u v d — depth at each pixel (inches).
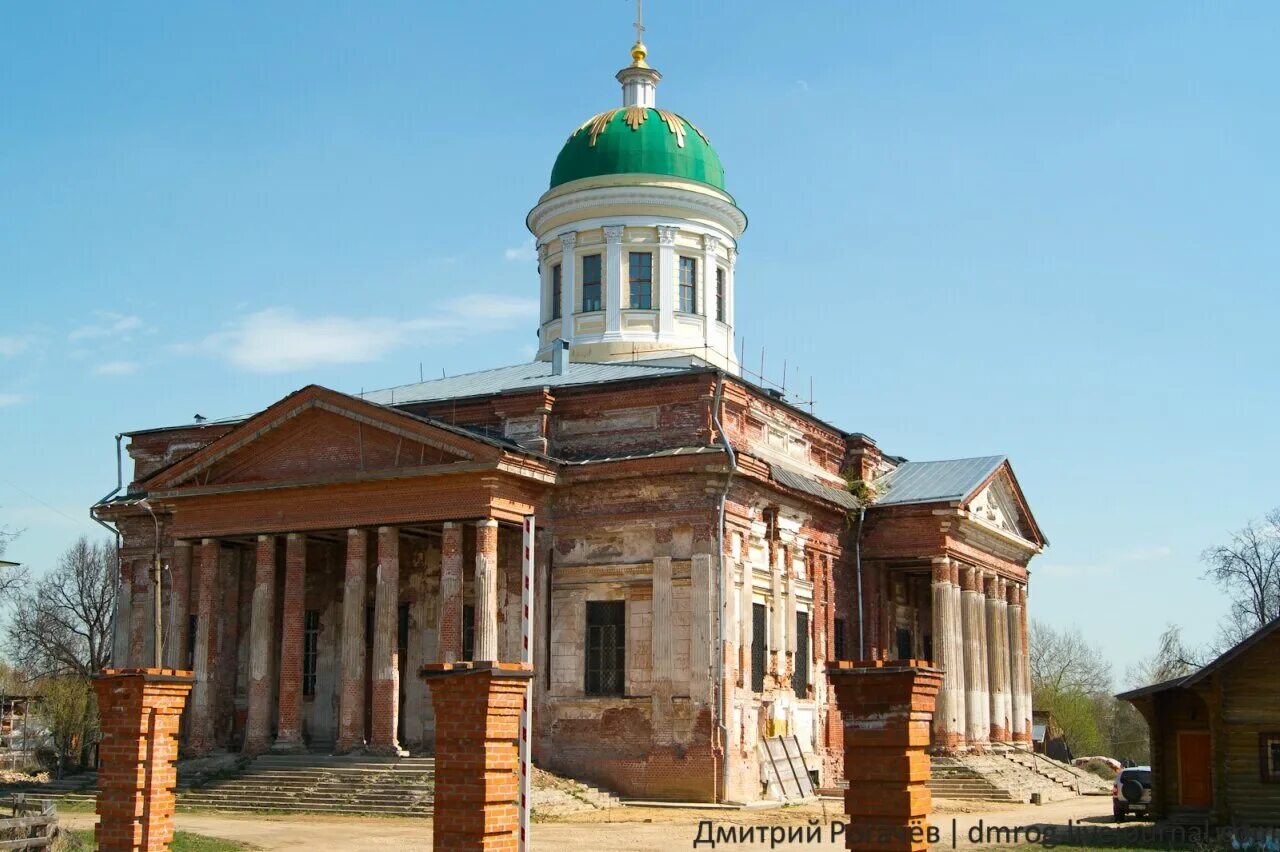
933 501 2255.2
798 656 2107.5
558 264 2455.7
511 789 765.3
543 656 1924.2
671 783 1818.4
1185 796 1547.7
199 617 2012.8
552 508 1957.4
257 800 1758.1
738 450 1889.8
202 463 2014.0
